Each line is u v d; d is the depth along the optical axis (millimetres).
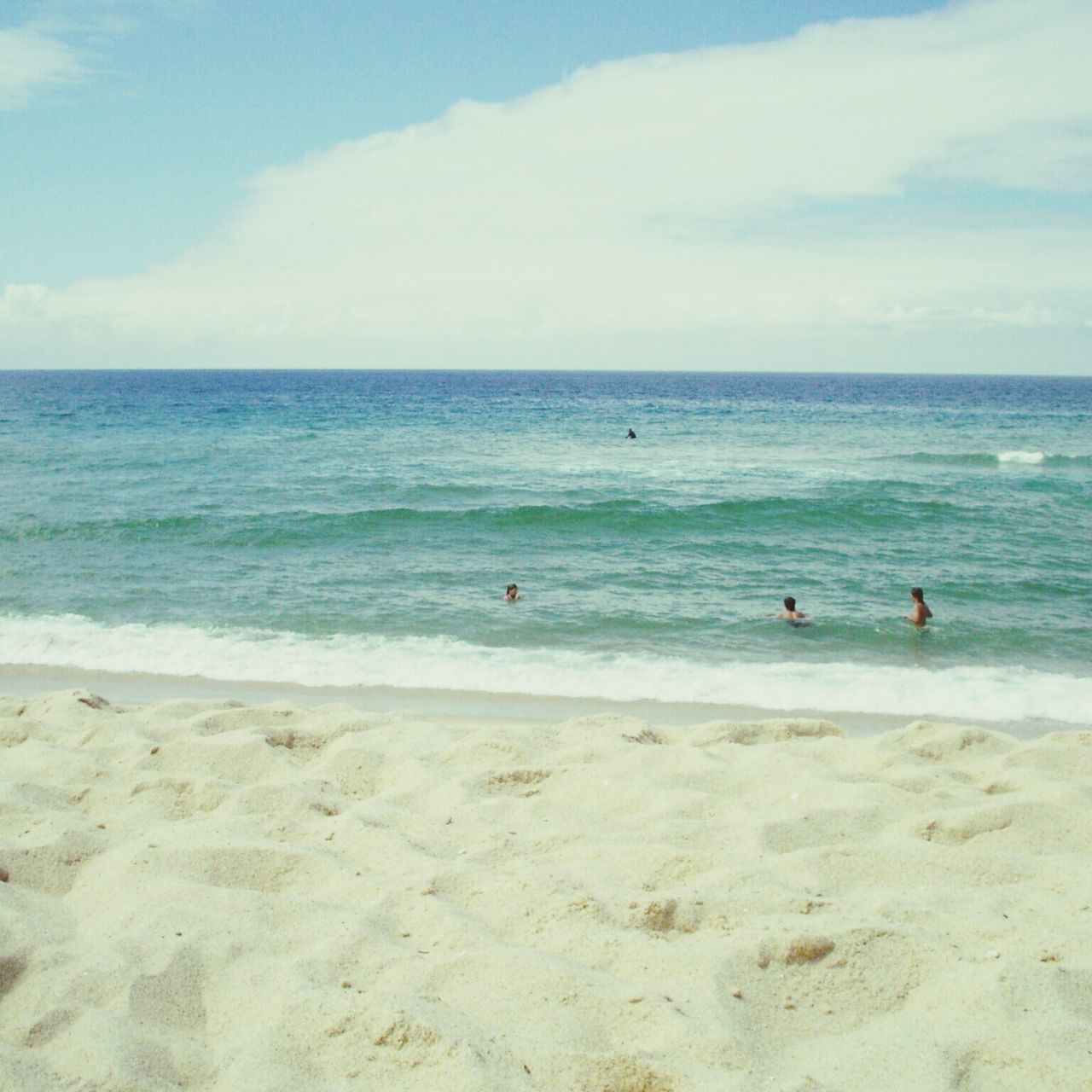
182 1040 3012
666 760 5988
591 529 20109
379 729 6656
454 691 10016
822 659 11766
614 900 3898
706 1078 2750
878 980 3322
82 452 34156
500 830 4723
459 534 19469
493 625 13008
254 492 24375
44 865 4168
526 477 28375
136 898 3844
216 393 107938
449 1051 2822
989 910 3852
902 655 11977
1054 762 5922
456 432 48125
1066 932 3611
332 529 19609
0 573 15562
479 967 3336
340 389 130875
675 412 71750
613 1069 2783
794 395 117812
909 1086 2740
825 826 4820
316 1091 2736
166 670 10602
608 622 13281
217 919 3691
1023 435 48250
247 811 5027
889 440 44500
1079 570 16781
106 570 15938
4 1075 2732
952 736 6473
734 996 3215
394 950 3479
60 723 6789
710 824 4793
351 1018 2998
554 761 6039
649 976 3340
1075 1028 2938
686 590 15297
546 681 10414
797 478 28500
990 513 21969
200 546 17984
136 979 3244
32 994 3160
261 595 14445
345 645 11805
